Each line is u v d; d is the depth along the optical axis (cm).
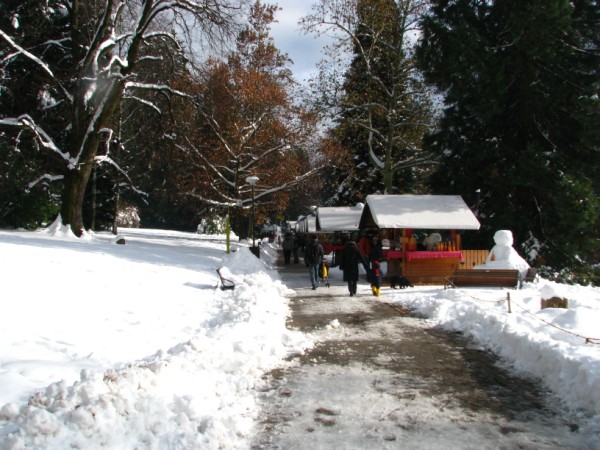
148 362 579
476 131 2517
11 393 470
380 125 3488
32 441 363
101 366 605
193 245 3045
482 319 902
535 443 442
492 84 2223
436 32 2358
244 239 4731
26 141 2420
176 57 2447
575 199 2064
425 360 721
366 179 3944
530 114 2358
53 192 2798
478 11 2497
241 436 451
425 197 1900
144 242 2747
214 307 1136
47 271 1088
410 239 1733
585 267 2245
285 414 507
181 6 2206
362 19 3091
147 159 3169
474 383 614
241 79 3569
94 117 2139
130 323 878
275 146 3725
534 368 651
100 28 2059
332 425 478
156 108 2511
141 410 436
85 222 3853
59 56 2647
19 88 2453
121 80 2161
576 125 2291
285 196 3822
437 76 2433
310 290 1590
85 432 386
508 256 1539
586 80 2230
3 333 681
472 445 436
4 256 1129
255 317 910
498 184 2283
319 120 3166
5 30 2342
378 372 660
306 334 895
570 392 557
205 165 3322
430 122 3069
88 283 1091
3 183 2319
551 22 2073
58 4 2575
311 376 640
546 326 826
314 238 1625
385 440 444
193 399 477
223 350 675
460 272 1425
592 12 2273
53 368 560
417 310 1155
